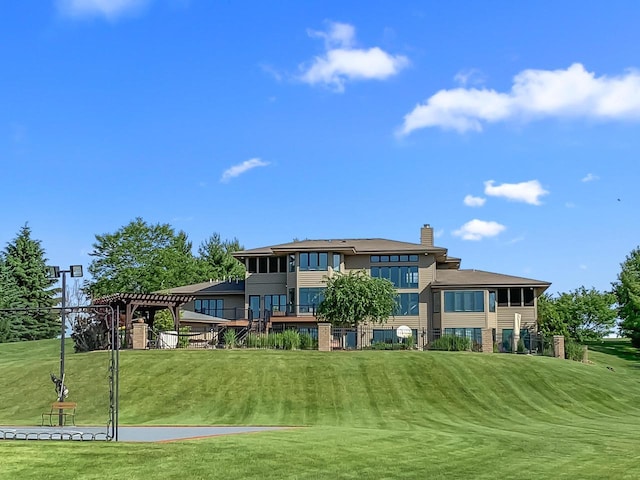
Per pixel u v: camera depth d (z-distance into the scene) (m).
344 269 61.81
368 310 52.34
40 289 82.38
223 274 104.06
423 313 60.81
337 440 20.72
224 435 22.02
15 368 40.34
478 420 31.86
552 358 46.09
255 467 16.22
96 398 34.78
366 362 40.66
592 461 18.89
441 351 45.69
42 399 35.06
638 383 43.25
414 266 61.66
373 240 66.25
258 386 36.44
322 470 16.33
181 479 14.90
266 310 59.66
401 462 17.77
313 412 32.88
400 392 36.28
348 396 35.53
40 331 81.25
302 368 39.28
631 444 22.66
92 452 17.02
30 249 83.31
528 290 61.22
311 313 59.25
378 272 61.97
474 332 59.44
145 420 30.78
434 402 35.19
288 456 17.61
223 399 34.69
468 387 37.53
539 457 19.47
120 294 45.56
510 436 24.16
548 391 38.06
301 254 60.56
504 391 37.44
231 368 38.94
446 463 17.94
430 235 65.75
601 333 73.19
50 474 14.79
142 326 45.78
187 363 39.78
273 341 47.41
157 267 81.31
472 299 59.91
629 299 67.50
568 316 72.38
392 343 52.53
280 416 31.91
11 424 29.28
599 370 45.22
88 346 46.62
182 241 106.44
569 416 33.62
